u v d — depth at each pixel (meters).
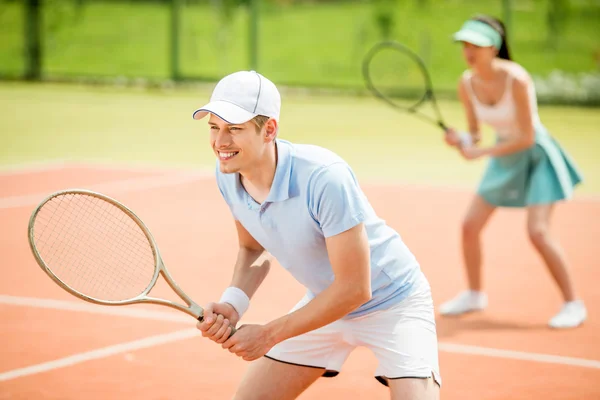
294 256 5.13
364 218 4.76
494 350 8.29
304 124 27.91
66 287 4.78
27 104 31.84
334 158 4.83
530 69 37.12
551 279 10.84
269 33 42.34
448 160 21.09
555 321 8.96
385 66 38.78
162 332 8.66
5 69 40.56
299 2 43.31
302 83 38.38
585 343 8.48
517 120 8.80
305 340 5.36
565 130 27.02
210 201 15.57
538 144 8.94
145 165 19.69
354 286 4.80
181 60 41.25
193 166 19.66
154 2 45.19
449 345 8.44
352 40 40.69
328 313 4.82
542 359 8.05
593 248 12.38
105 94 35.62
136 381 7.37
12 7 43.69
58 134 24.72
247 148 4.67
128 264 7.40
